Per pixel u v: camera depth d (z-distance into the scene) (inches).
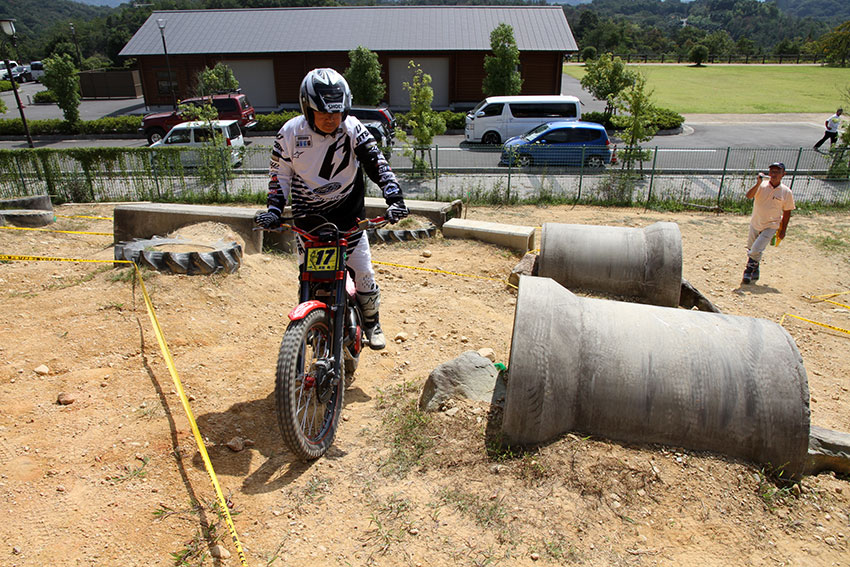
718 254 417.4
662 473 138.9
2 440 141.6
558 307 158.2
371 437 154.6
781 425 141.4
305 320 136.0
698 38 4407.0
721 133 1181.7
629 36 4414.4
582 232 305.1
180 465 138.6
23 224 356.2
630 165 667.4
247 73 1400.1
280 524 123.4
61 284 236.8
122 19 3954.2
